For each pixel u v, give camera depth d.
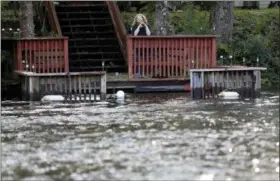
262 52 53.75
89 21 55.34
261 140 27.70
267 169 23.06
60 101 42.69
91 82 43.34
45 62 46.88
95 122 33.41
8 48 48.06
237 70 43.97
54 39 46.84
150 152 25.83
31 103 42.03
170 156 25.08
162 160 24.50
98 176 22.67
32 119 35.00
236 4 66.75
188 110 37.22
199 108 38.03
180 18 58.12
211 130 30.23
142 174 22.73
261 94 45.94
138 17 50.97
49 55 46.88
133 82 47.34
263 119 33.31
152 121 33.22
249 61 53.41
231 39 55.06
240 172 22.73
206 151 25.81
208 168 23.27
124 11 61.12
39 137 29.64
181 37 47.72
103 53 52.19
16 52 46.94
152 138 28.58
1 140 29.11
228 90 44.03
